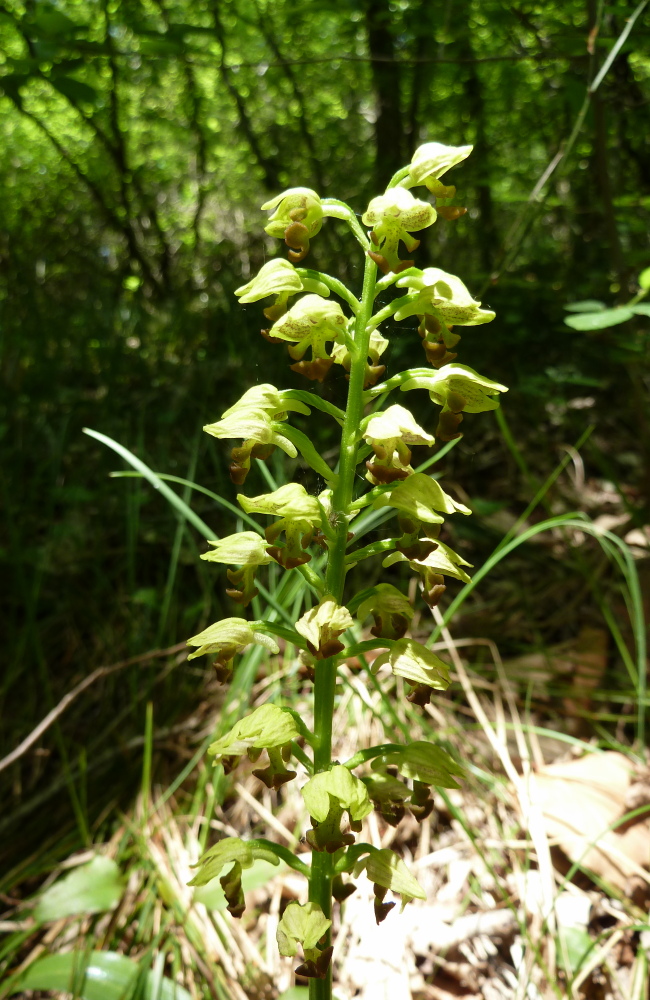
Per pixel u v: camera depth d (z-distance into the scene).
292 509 0.11
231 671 0.12
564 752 0.21
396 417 0.10
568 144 0.23
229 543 0.12
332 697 0.11
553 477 0.22
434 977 0.16
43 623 0.25
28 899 0.18
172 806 0.20
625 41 0.24
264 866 0.17
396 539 0.11
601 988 0.16
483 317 0.11
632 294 0.27
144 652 0.24
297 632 0.11
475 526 0.30
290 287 0.11
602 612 0.25
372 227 0.11
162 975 0.15
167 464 0.30
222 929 0.17
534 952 0.16
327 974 0.11
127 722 0.22
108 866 0.17
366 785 0.11
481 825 0.19
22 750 0.18
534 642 0.25
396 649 0.11
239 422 0.11
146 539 0.28
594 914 0.17
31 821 0.20
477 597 0.27
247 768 0.20
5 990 0.15
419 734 0.21
